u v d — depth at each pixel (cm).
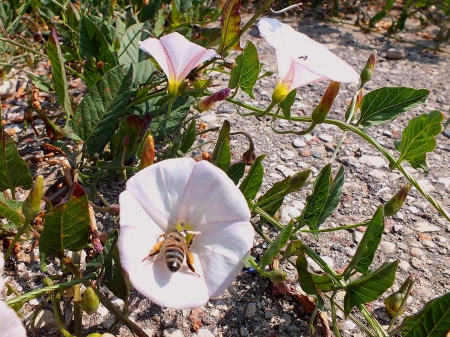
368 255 9
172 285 7
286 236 8
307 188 14
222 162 10
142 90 13
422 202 14
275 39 9
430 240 12
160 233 8
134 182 8
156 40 10
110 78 12
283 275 8
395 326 10
